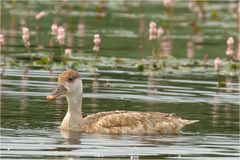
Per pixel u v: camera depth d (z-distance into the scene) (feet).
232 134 54.54
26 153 48.57
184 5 126.72
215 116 59.31
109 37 97.81
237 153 49.80
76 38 96.02
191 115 59.26
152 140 52.95
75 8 119.34
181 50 91.66
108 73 75.82
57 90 56.90
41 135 53.26
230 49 80.69
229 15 119.03
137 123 55.47
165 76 75.41
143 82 71.61
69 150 49.62
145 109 60.49
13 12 112.57
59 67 77.87
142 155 48.83
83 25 105.60
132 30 103.14
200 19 115.14
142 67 78.59
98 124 55.26
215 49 92.89
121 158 48.01
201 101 64.28
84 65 79.46
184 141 52.70
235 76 77.10
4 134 52.95
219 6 126.11
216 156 49.01
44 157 47.83
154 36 86.07
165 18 113.19
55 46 89.81
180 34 103.19
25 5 119.65
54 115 58.85
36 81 70.03
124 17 112.68
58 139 52.44
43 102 62.59
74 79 56.90
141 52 88.63
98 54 86.22
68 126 55.42
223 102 64.13
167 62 83.71
